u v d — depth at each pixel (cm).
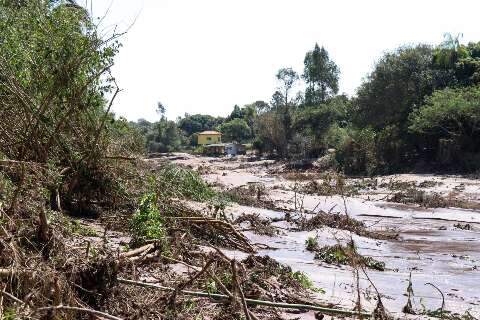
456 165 4091
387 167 4550
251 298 568
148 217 757
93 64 911
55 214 680
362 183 3603
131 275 566
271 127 7362
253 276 623
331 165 5259
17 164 660
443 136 4328
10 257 461
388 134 4784
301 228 1377
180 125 14312
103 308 475
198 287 565
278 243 1137
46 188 787
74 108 892
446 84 4953
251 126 11975
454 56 5047
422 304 646
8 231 514
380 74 5366
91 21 920
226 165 6581
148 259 635
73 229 708
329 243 1223
